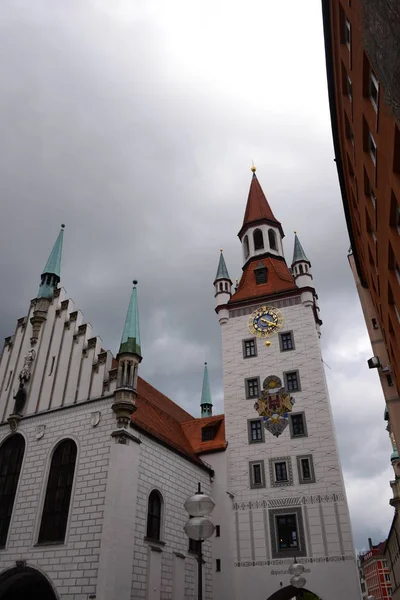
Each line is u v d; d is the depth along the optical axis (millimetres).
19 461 29891
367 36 9469
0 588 26438
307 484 35594
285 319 43094
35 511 27000
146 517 27141
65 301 34719
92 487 26031
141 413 33875
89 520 25078
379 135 12586
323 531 33688
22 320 36531
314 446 36719
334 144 22328
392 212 14070
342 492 34406
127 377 28375
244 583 33719
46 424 30078
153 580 25719
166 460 31156
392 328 22000
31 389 32438
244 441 39000
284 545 34281
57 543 25344
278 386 40188
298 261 45062
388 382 30109
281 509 35438
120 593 23125
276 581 33125
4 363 35344
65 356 32219
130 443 27047
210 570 34000
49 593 26797
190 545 31547
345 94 17734
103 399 28609
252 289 47000
